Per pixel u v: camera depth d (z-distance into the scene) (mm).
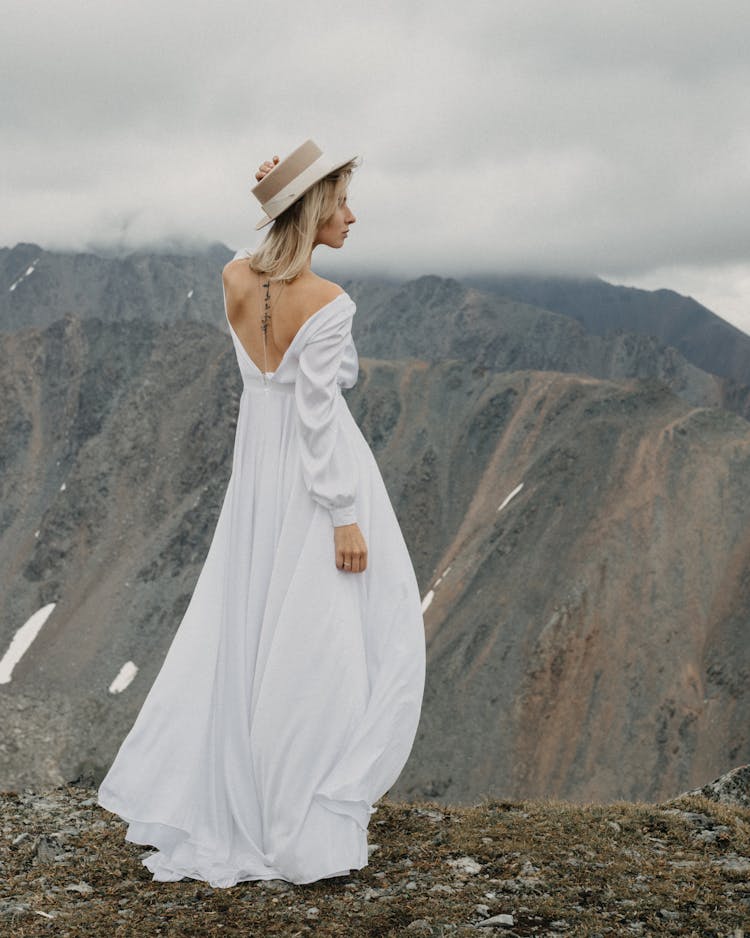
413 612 5293
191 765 5125
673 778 114625
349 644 5043
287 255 5066
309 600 5027
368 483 5285
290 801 4977
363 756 4984
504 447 194750
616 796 114812
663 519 146625
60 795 7703
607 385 195875
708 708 120312
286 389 5250
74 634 178375
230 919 4809
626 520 148125
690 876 5402
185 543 194375
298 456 5176
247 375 5352
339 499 4992
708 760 114625
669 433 162125
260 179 5137
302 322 5000
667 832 6320
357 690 5043
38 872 5719
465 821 6535
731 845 6039
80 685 165125
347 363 5156
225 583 5297
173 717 5152
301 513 5152
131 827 5398
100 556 198625
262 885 5148
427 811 6875
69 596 191750
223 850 5180
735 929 4676
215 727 5199
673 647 129000
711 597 134750
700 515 146000
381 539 5277
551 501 159125
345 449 5062
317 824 4945
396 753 5105
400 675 5152
